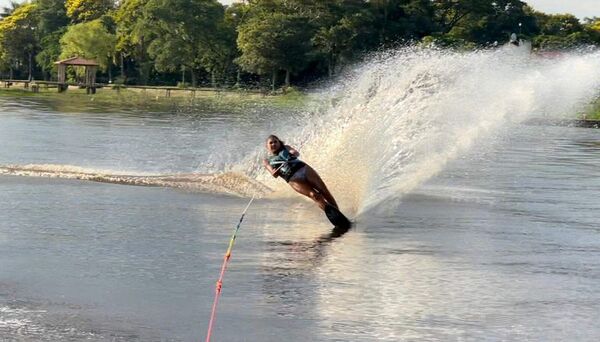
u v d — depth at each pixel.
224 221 39.78
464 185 54.38
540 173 62.97
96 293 27.31
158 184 50.72
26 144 77.62
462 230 38.75
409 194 49.06
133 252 33.12
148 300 26.67
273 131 101.75
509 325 24.64
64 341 22.78
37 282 28.44
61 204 43.44
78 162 63.16
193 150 75.56
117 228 37.69
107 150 73.94
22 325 24.00
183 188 49.44
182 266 31.00
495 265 31.81
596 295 27.86
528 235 37.75
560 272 30.88
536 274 30.53
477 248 34.81
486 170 63.81
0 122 110.50
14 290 27.42
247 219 40.44
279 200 45.94
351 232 37.81
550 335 23.81
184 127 109.25
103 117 129.88
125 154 70.75
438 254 33.56
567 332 24.09
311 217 41.34
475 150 76.62
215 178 52.31
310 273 30.23
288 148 41.03
